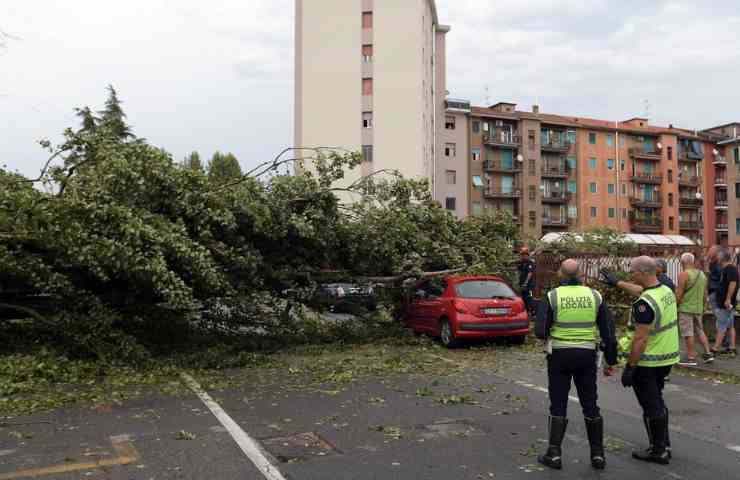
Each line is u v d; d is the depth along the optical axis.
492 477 4.72
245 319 11.58
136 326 10.92
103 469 4.86
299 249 11.56
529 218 63.16
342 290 12.80
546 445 5.54
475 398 7.48
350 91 43.53
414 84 43.06
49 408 6.82
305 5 44.28
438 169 59.22
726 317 10.33
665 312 5.17
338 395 7.61
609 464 5.05
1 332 9.91
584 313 5.07
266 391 7.81
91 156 9.83
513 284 14.74
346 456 5.21
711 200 73.88
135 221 8.70
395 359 10.22
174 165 9.90
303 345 11.71
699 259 14.72
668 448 5.17
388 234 12.09
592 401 5.04
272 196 10.93
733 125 76.12
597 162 67.25
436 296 12.34
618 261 15.91
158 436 5.75
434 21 52.66
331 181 11.96
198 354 9.77
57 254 8.94
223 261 10.30
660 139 70.00
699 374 9.10
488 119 63.00
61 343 9.69
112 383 8.17
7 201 8.57
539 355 10.90
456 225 14.47
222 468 4.89
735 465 5.05
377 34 43.34
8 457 5.14
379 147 43.03
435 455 5.24
